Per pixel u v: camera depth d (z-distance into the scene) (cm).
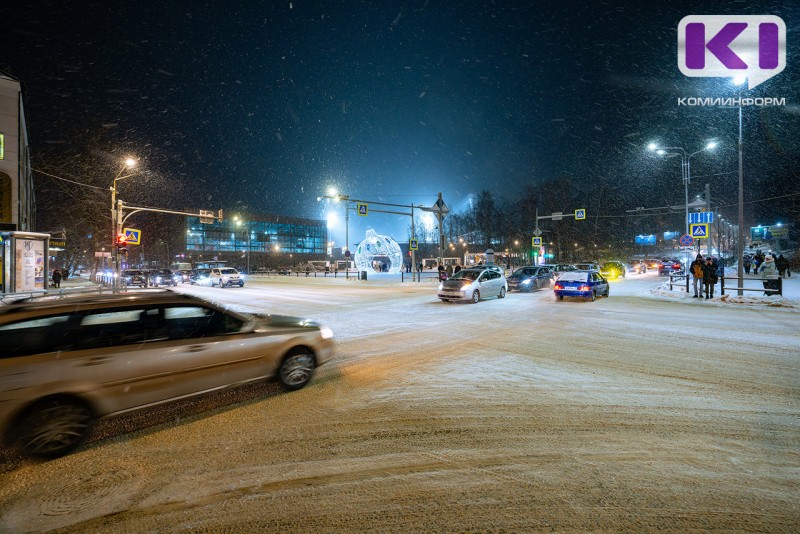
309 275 6588
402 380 627
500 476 348
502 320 1262
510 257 7125
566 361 742
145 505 313
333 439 422
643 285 2920
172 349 467
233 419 476
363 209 2988
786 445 402
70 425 396
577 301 1817
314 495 323
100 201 5238
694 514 293
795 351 814
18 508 312
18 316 397
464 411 496
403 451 395
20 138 2489
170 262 9088
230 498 321
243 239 9969
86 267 7881
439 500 314
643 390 573
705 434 428
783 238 6116
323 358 614
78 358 408
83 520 296
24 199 2809
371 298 2161
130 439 426
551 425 453
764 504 304
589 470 356
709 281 1777
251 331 544
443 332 1055
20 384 375
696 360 745
